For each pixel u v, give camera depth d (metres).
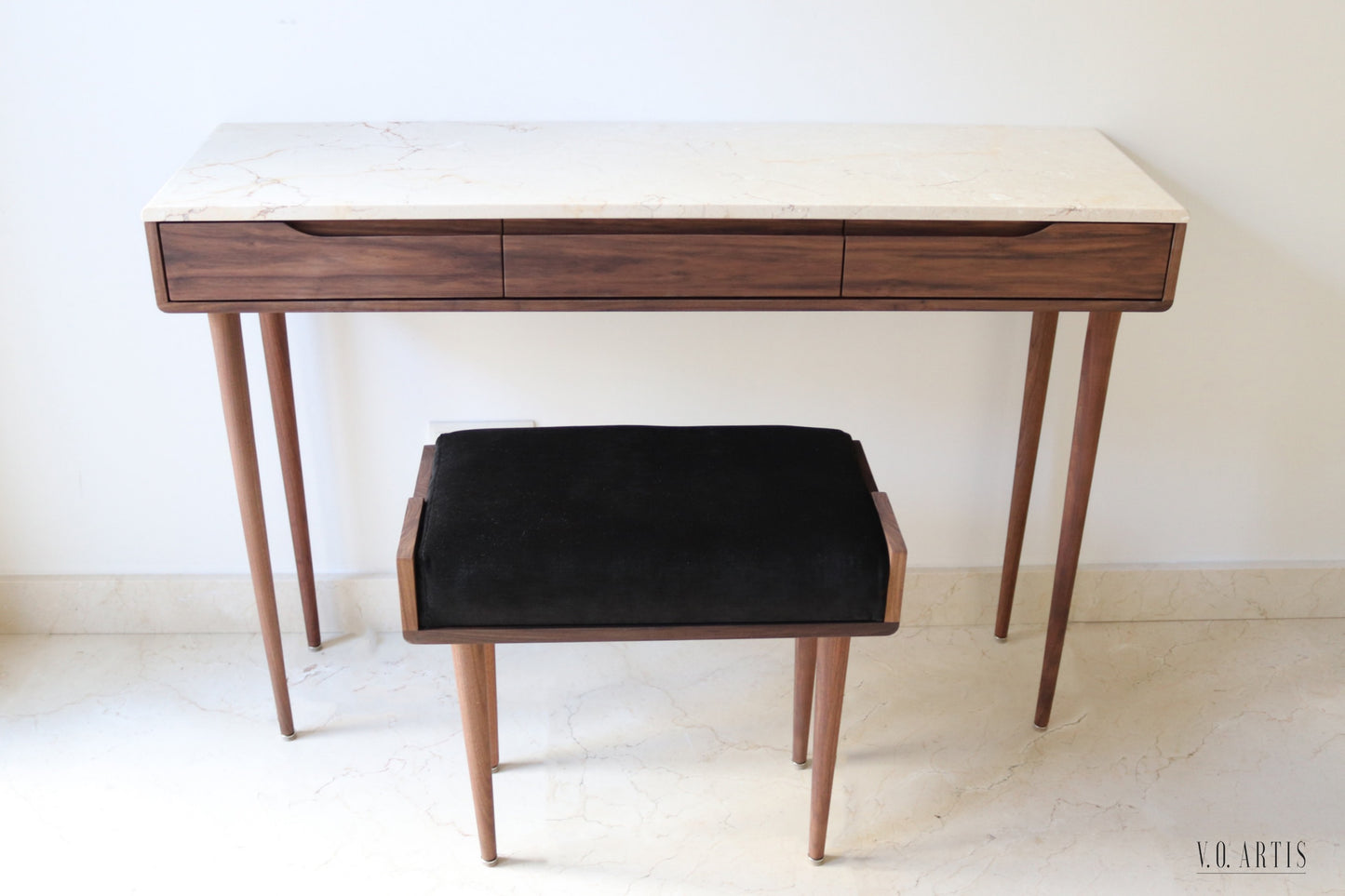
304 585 2.01
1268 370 1.99
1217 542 2.14
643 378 1.98
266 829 1.69
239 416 1.61
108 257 1.86
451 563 1.35
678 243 1.46
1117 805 1.75
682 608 1.37
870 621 1.40
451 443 1.57
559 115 1.81
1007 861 1.65
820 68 1.79
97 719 1.90
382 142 1.68
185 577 2.09
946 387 2.00
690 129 1.78
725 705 1.95
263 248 1.44
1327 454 2.06
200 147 1.65
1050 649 1.84
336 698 1.95
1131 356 1.98
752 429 1.59
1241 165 1.85
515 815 1.73
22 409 1.95
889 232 1.47
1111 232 1.47
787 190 1.49
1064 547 1.76
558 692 1.97
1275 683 2.01
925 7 1.75
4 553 2.06
